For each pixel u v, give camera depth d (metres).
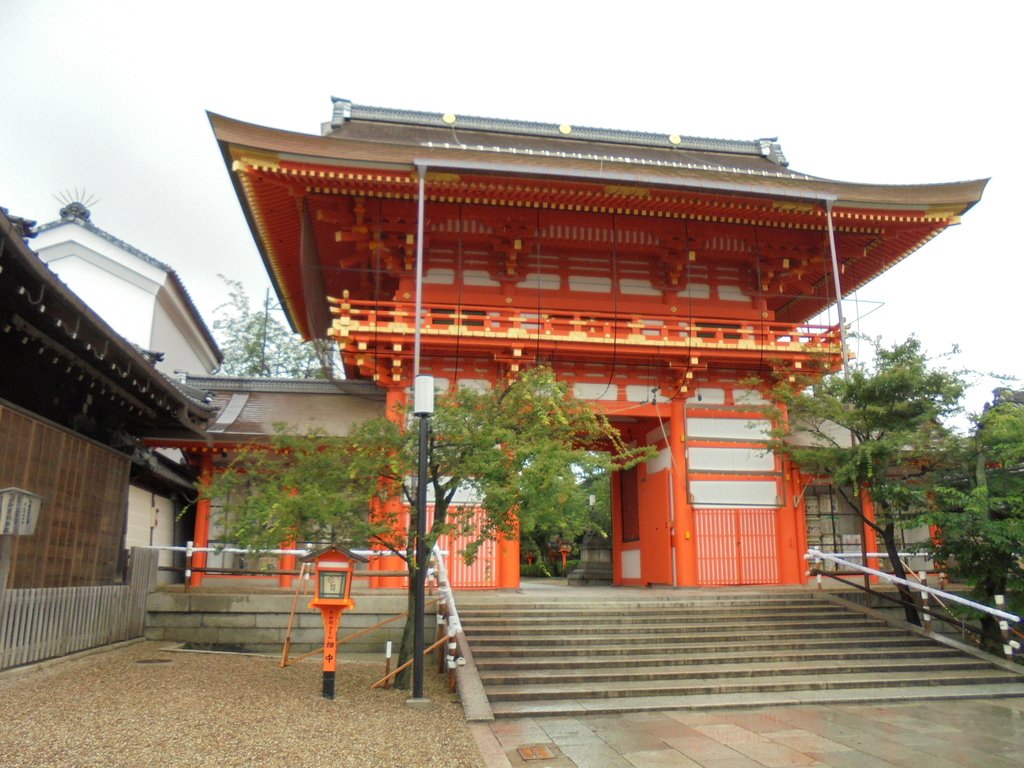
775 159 33.31
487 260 25.75
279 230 25.42
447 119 31.08
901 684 15.04
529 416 14.09
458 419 13.69
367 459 13.68
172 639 17.64
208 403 23.00
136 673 13.19
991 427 18.69
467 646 15.54
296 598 16.47
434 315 23.19
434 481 13.98
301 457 13.94
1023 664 17.42
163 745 8.71
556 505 13.38
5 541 12.17
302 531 13.31
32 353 14.66
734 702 13.32
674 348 24.11
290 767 8.34
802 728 11.66
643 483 27.62
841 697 13.93
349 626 17.73
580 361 24.92
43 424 14.62
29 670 12.47
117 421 19.23
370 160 21.12
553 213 24.91
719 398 25.64
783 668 15.34
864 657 16.56
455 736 10.43
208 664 14.84
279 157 20.91
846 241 26.83
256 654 16.91
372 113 31.03
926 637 17.80
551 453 13.19
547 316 24.41
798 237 26.56
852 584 20.67
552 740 10.77
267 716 10.48
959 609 19.42
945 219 24.69
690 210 24.02
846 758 9.95
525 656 15.50
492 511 13.52
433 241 25.47
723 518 24.66
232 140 20.52
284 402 26.55
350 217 24.11
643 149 32.19
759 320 26.42
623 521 29.89
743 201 23.55
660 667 15.20
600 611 18.30
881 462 19.39
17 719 9.37
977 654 16.84
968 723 12.16
